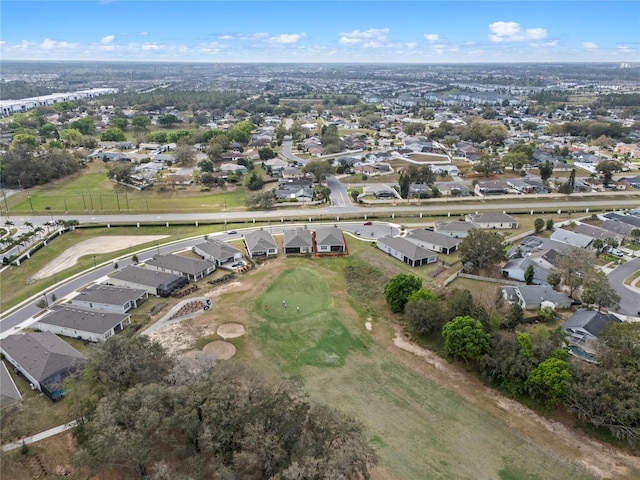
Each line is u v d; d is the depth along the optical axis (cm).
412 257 10094
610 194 15588
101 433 4212
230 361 5706
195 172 18388
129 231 12112
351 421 4700
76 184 16950
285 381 5384
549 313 7688
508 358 6162
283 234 11894
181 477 4028
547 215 13562
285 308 8275
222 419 4441
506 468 5044
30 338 6762
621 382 5503
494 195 15700
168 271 9525
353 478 4409
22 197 15112
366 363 6819
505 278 9469
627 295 8694
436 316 7225
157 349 5622
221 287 9094
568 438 5466
